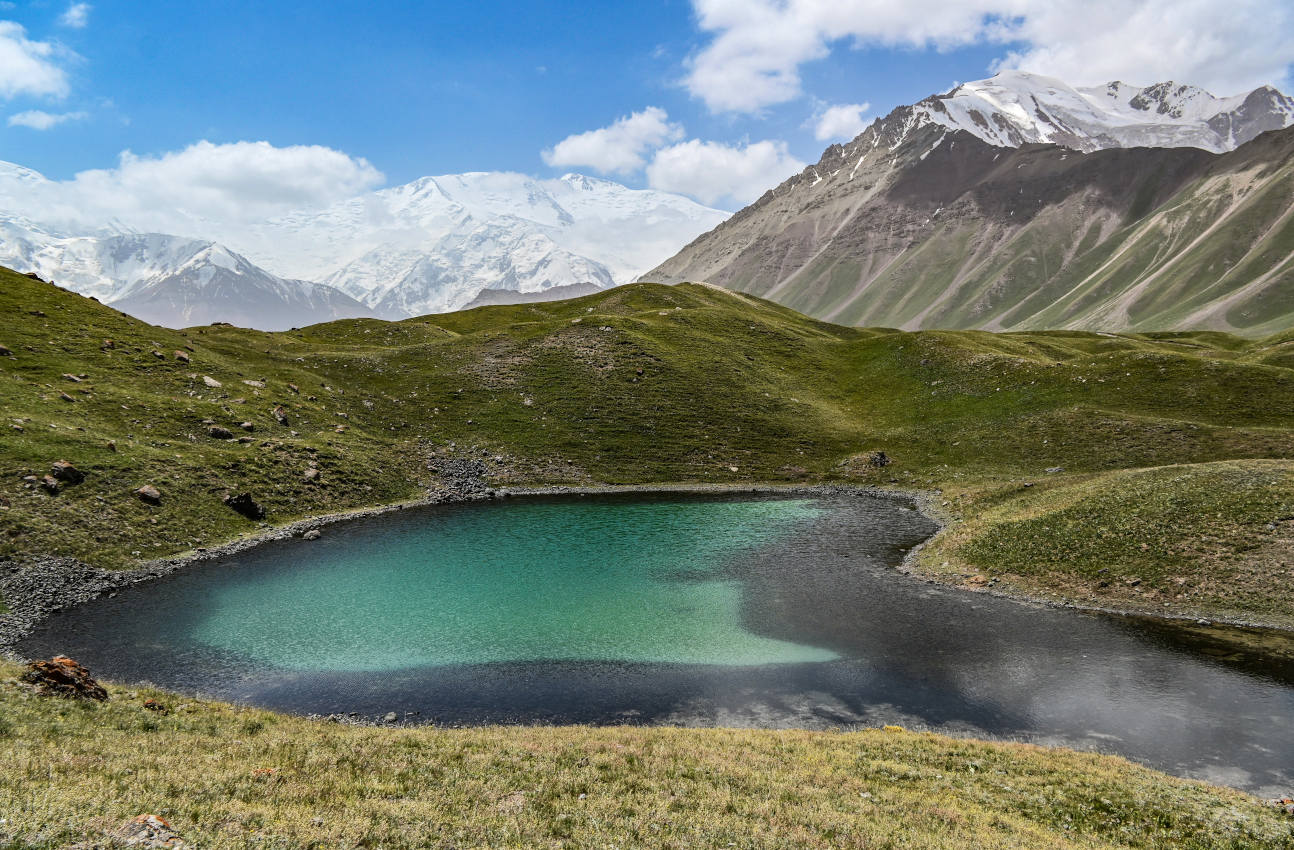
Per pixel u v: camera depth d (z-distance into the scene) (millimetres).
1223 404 87125
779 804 19125
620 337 120500
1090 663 37844
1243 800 23203
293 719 27109
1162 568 47531
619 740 26141
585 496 79562
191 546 54000
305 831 14117
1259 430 77562
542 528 65562
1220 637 40406
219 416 74062
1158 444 79312
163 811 14156
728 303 161625
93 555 48125
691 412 101812
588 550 58844
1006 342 134125
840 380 120875
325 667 37031
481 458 87312
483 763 21547
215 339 106812
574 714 32656
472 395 101938
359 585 49375
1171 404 89500
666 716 32594
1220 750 29234
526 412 98875
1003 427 92062
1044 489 66875
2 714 19312
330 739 23359
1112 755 28156
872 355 127375
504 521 68000
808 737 28000
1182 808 21734
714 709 33281
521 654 39188
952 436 93188
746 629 42875
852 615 45188
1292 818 21688
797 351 129875
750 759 23922
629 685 35719
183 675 35312
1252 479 54031
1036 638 41281
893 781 22828
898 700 34219
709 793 19828
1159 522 51781
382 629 42094
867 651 39812
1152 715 32312
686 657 39000
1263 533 47844
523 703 33688
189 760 18453
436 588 49188
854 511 73312
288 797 16469
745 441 95938
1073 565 50250
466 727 30141
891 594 49094
